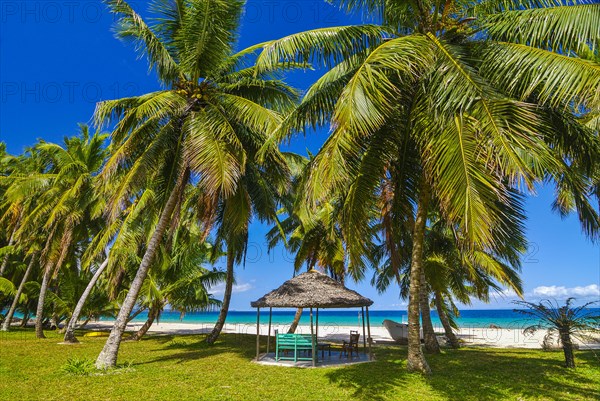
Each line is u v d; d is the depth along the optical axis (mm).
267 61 9039
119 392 9203
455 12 9711
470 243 6555
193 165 11688
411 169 10742
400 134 10086
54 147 22562
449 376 10656
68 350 16969
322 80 10086
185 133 13438
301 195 11031
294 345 13445
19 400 8508
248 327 43125
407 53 7910
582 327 12656
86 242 29062
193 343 20109
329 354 15016
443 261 18172
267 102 14805
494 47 8422
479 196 6676
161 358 14766
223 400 8500
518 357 15094
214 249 22328
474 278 19266
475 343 23719
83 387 9711
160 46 12875
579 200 10062
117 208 11984
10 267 32062
